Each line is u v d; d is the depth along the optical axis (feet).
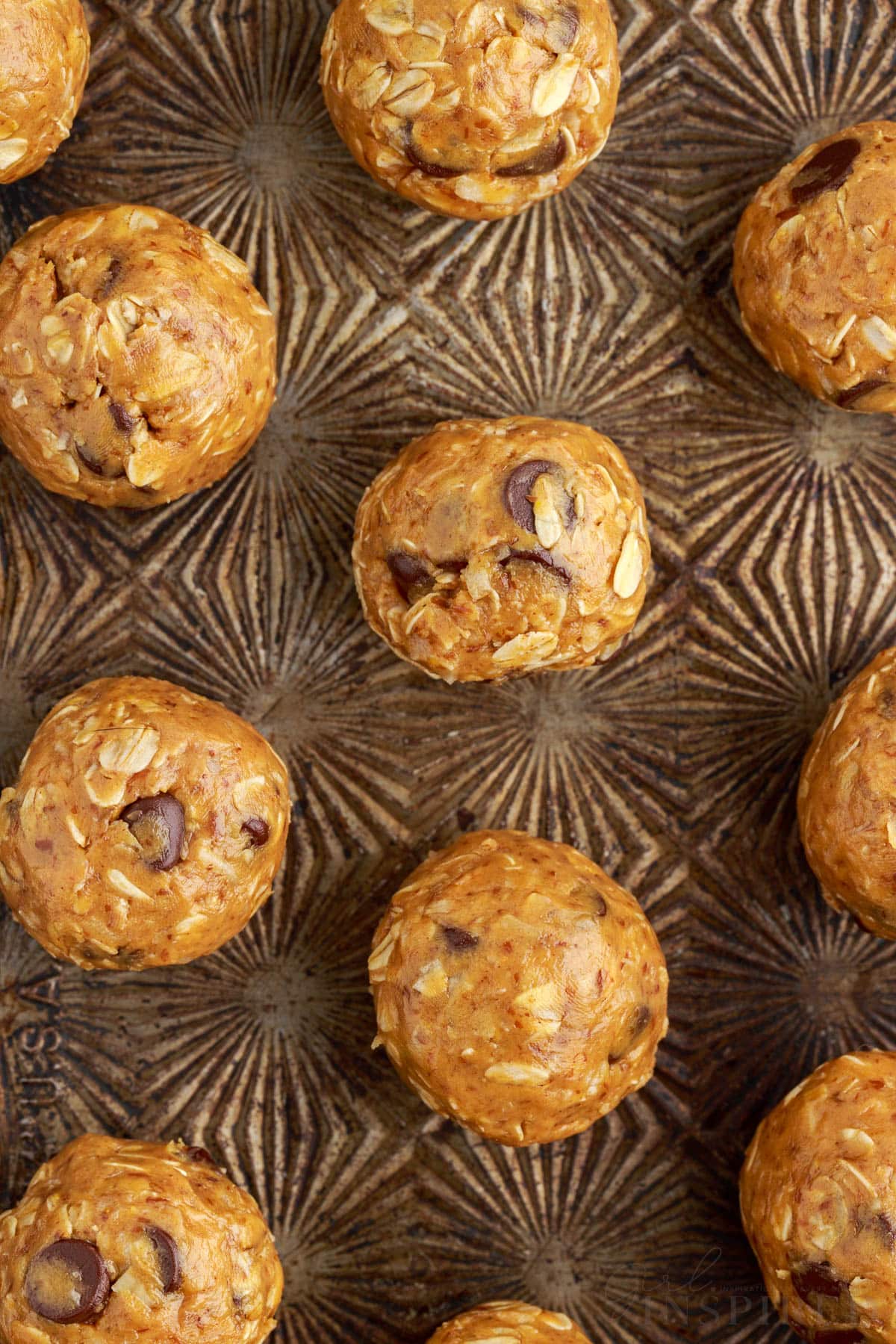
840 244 1.21
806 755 1.27
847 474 1.29
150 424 1.20
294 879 1.28
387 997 1.21
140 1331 1.18
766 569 1.29
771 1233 1.22
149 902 1.20
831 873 1.24
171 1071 1.28
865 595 1.29
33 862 1.20
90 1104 1.28
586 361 1.29
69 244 1.21
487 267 1.28
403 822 1.29
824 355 1.22
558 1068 1.19
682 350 1.29
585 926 1.20
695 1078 1.29
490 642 1.20
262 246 1.28
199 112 1.28
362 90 1.20
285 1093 1.28
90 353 1.19
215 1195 1.22
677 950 1.29
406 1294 1.28
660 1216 1.29
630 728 1.29
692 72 1.28
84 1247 1.19
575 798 1.29
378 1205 1.28
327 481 1.28
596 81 1.21
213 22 1.27
